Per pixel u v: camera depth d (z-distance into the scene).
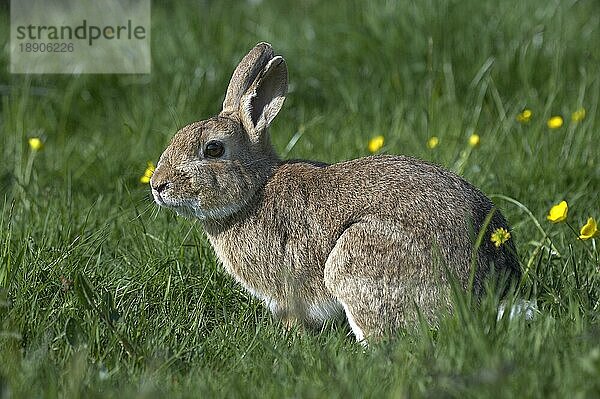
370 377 8.07
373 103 16.12
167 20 19.67
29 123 16.09
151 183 10.38
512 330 8.48
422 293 9.56
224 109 11.13
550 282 10.15
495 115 15.41
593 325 8.89
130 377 8.45
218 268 11.05
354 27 17.73
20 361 8.57
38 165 14.31
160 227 11.96
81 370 8.27
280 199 10.34
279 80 10.76
